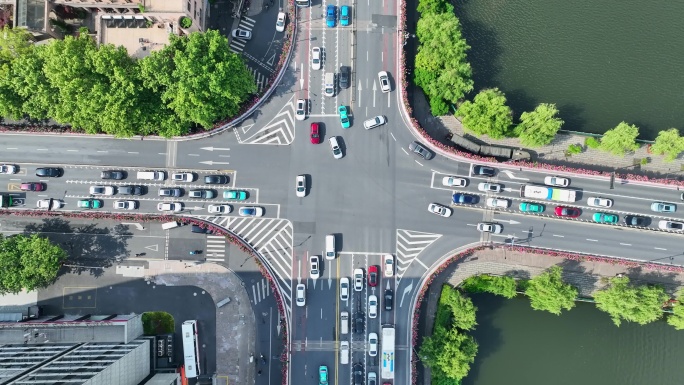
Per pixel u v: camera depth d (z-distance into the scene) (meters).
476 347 93.06
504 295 96.44
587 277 97.75
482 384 98.94
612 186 96.50
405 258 97.31
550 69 99.62
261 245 98.00
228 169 98.25
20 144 98.25
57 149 98.44
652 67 98.88
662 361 97.81
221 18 99.19
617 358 98.19
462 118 96.44
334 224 97.81
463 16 100.75
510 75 99.62
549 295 90.69
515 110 98.94
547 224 96.81
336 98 98.00
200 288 99.19
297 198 97.94
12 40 89.00
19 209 97.94
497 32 100.38
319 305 97.44
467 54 100.25
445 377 95.62
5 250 91.50
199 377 98.31
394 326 96.62
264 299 98.75
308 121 98.00
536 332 98.75
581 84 99.19
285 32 98.75
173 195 97.38
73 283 99.31
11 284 90.88
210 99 90.25
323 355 97.00
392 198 97.94
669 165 97.25
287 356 96.44
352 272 97.50
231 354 98.81
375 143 98.00
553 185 96.12
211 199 98.06
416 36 99.25
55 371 77.62
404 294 97.25
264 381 98.25
